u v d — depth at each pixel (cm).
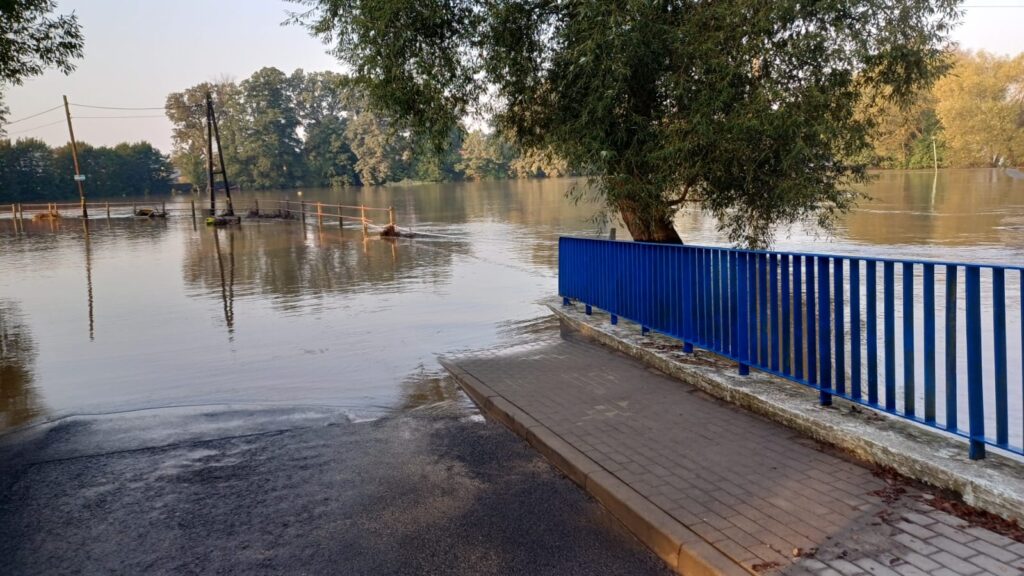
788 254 503
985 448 402
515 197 5822
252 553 348
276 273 1645
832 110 830
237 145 11056
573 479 429
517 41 879
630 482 397
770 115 746
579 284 927
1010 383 615
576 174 968
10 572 334
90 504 413
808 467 405
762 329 539
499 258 1823
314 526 376
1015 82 6906
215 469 466
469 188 8925
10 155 9206
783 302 511
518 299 1191
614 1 739
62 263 1986
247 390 689
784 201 843
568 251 964
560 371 669
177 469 468
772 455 427
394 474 448
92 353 890
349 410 604
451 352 816
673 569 326
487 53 891
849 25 791
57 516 397
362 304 1194
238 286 1459
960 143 7181
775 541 321
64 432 559
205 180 11319
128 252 2262
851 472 394
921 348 761
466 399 625
